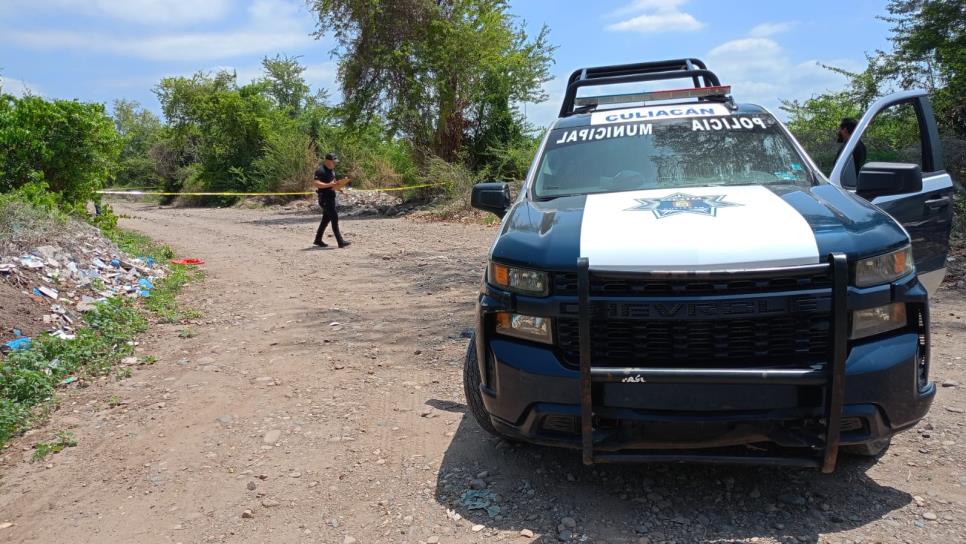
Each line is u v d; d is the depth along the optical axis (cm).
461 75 2245
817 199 357
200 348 645
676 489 346
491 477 368
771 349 298
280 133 3756
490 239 1355
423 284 913
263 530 335
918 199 457
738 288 295
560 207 383
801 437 295
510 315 329
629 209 355
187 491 377
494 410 338
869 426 299
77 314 711
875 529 303
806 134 1288
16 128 1195
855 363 292
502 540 313
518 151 2194
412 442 419
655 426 303
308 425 454
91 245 987
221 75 4312
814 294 291
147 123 7388
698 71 623
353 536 325
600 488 351
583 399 297
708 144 450
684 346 301
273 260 1215
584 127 489
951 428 392
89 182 1328
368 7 2225
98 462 417
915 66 1424
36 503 374
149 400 512
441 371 546
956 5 1328
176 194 4209
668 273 295
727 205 350
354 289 905
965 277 712
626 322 306
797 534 303
